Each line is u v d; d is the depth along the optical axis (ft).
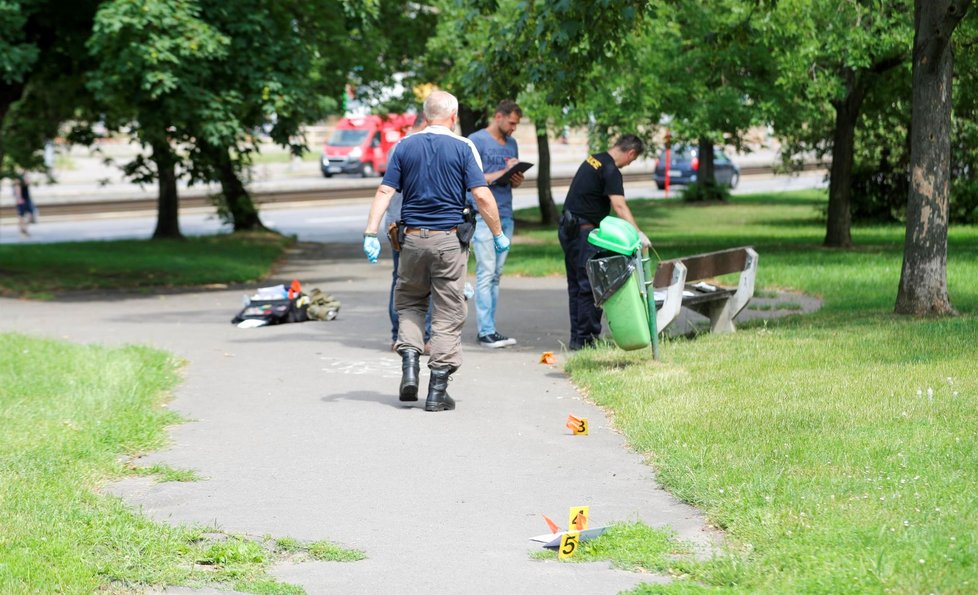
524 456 28.37
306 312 55.11
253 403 35.09
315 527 22.94
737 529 21.58
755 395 32.55
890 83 94.79
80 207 167.43
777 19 77.61
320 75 93.91
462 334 49.73
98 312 61.46
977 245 92.84
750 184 227.40
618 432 30.78
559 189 208.33
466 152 33.40
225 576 20.10
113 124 96.07
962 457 24.98
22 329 53.42
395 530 22.74
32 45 70.69
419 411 33.81
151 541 21.42
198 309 62.54
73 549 20.74
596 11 48.60
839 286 62.54
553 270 76.74
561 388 37.19
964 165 123.85
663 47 84.84
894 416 29.09
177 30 68.49
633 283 38.65
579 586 19.57
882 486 23.17
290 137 80.12
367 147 228.84
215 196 123.54
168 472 26.84
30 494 23.98
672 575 20.02
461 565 20.71
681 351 41.22
